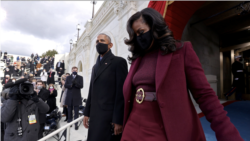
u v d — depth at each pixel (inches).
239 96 188.1
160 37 29.1
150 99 29.4
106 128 50.5
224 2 208.8
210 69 244.8
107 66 57.7
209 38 258.2
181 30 149.3
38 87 120.2
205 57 236.7
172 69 27.1
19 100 75.6
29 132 77.3
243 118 97.7
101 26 299.1
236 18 236.8
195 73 25.4
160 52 29.8
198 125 25.6
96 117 52.6
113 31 238.2
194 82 25.3
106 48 60.9
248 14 221.5
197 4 140.5
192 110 26.9
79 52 511.2
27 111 78.7
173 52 28.4
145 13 32.2
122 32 198.4
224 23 253.1
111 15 246.7
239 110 119.0
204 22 250.1
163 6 132.6
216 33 282.0
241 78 191.6
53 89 161.0
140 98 31.3
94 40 347.6
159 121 27.5
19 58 512.1
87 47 386.6
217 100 23.1
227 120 20.7
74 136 105.9
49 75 413.4
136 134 29.7
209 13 229.5
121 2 195.8
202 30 241.3
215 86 195.0
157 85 26.5
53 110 168.6
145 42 32.8
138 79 32.8
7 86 72.7
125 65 58.1
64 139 104.4
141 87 32.1
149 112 29.2
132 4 180.1
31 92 77.4
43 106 85.9
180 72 26.4
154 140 26.0
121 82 53.4
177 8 136.5
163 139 25.7
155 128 27.1
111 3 236.2
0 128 112.3
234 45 257.6
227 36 276.2
